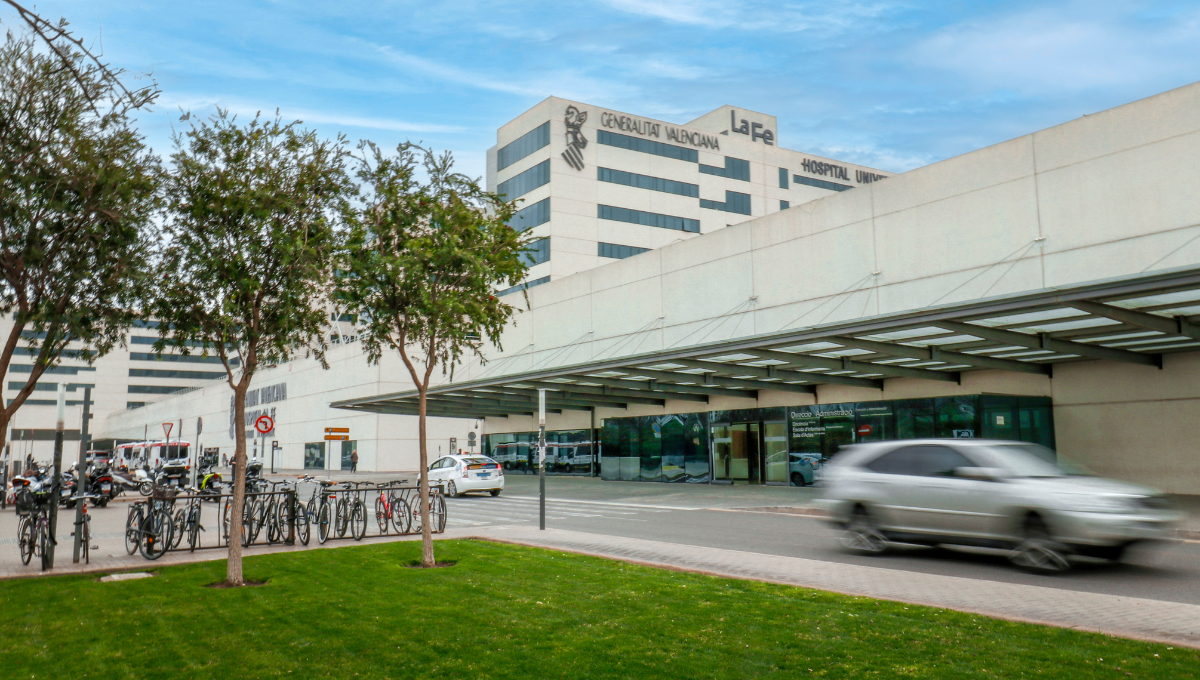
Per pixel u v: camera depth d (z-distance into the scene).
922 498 11.33
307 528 13.74
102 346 9.55
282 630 7.14
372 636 6.83
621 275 39.47
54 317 8.80
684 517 18.78
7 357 8.73
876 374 26.25
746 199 67.69
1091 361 24.11
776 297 31.58
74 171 8.82
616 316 39.56
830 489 12.62
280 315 9.98
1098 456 23.73
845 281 29.11
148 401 127.06
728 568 10.53
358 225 10.76
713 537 14.52
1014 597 8.27
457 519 19.08
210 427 88.50
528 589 8.91
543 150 59.34
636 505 22.73
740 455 33.34
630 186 61.50
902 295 27.22
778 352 24.12
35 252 8.49
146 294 9.51
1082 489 9.98
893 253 27.66
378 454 55.62
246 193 9.51
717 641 6.46
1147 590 8.95
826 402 30.81
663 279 37.00
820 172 72.75
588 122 60.47
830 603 7.93
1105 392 23.72
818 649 6.17
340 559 11.56
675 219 63.31
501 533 15.22
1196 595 8.65
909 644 6.27
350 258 10.63
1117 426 23.36
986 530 10.62
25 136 8.84
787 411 31.45
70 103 8.84
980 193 25.39
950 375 27.38
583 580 9.47
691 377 31.20
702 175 65.50
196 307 9.78
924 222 26.83
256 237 9.66
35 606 8.46
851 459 12.55
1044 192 23.83
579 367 29.64
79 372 118.94
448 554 11.95
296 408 68.88
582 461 44.50
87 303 9.24
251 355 10.02
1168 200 21.22
